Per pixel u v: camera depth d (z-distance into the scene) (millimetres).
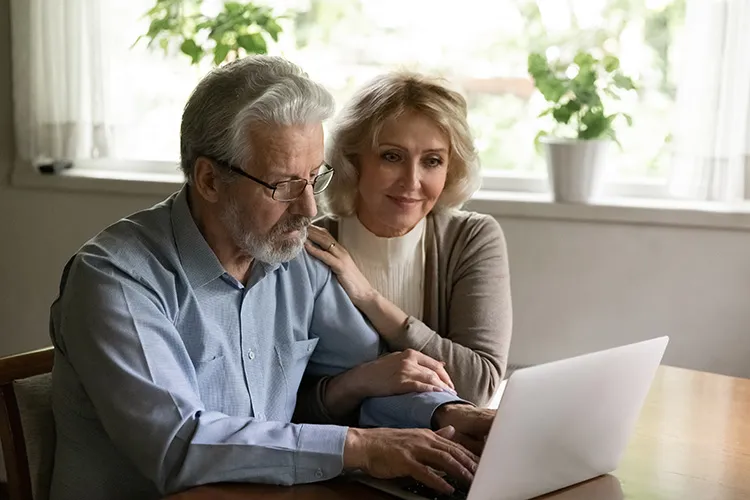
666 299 2398
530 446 1148
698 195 2354
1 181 2953
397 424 1505
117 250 1359
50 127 2838
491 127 2693
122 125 2887
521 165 2680
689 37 2344
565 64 2498
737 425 1517
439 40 2709
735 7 2266
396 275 1819
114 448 1379
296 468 1232
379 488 1232
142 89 2941
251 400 1475
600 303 2451
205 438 1229
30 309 3000
